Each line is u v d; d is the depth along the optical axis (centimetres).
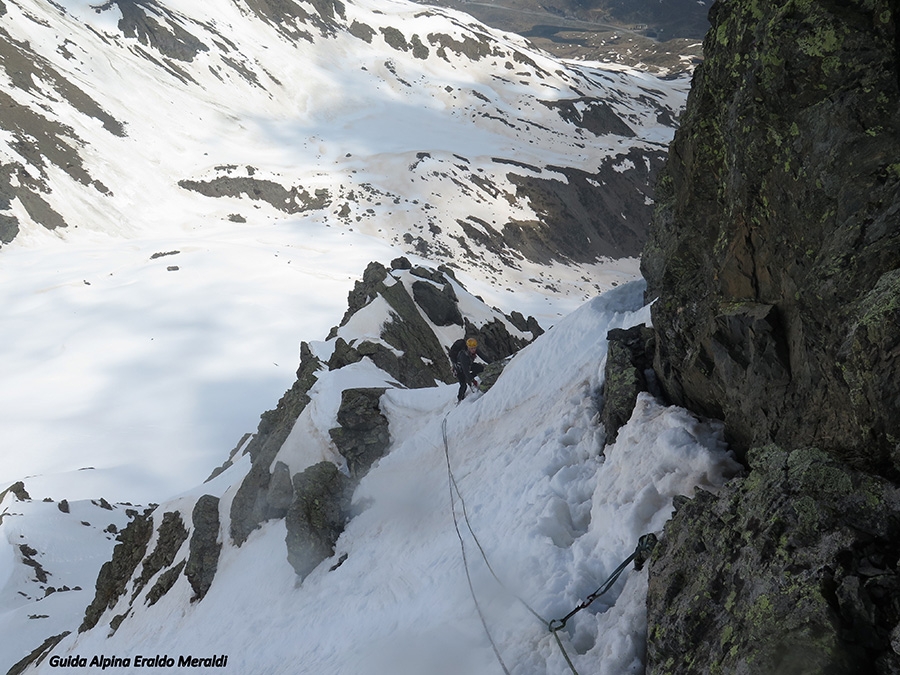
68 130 14225
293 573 1576
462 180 15612
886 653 369
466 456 1402
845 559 405
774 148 557
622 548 731
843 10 482
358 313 3031
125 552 2644
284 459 1873
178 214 13612
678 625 497
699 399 800
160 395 8131
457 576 962
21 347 9200
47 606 3938
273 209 14250
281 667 1206
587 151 18950
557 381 1308
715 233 761
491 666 708
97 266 11294
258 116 18762
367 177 15375
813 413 547
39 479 6250
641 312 1207
